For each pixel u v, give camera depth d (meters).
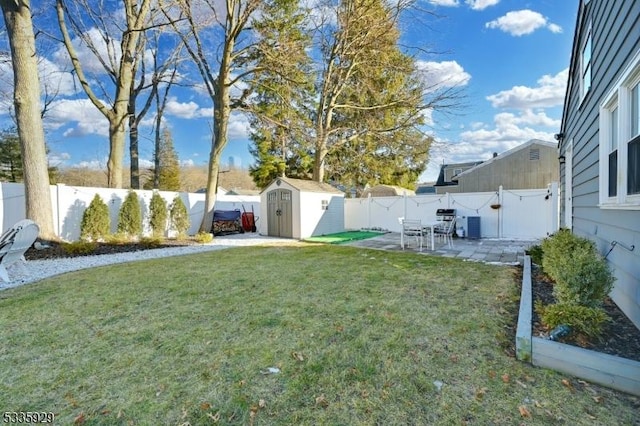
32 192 7.42
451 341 2.65
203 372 2.24
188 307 3.57
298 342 2.68
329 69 13.38
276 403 1.91
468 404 1.88
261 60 11.09
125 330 2.96
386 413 1.82
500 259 6.39
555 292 3.12
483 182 19.47
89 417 1.81
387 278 4.79
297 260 6.45
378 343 2.64
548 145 17.44
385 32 12.09
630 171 2.88
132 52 11.25
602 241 3.90
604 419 1.76
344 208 13.57
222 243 9.63
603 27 3.68
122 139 11.28
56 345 2.66
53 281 4.82
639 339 2.45
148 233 10.45
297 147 15.86
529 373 2.18
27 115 7.36
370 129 14.56
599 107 3.89
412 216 11.98
